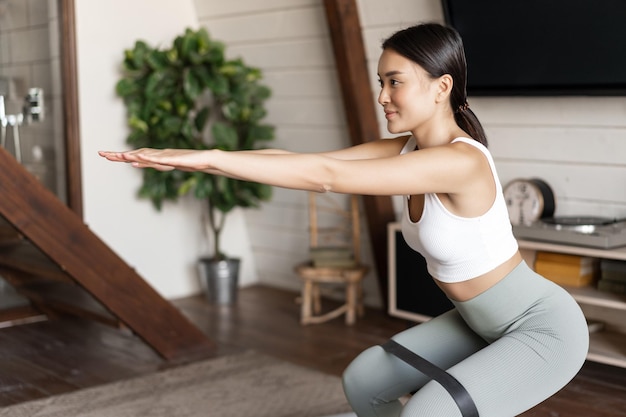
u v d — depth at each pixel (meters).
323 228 5.14
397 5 4.22
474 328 2.08
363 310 4.82
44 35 4.73
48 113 4.77
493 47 3.87
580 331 1.98
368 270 4.68
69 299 4.45
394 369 2.13
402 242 4.31
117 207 5.07
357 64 4.44
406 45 1.93
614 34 3.43
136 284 3.94
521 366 1.91
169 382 3.66
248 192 5.06
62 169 4.85
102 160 4.99
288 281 5.51
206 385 3.61
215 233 5.21
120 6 5.00
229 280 5.14
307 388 3.55
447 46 1.94
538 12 3.65
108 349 4.21
